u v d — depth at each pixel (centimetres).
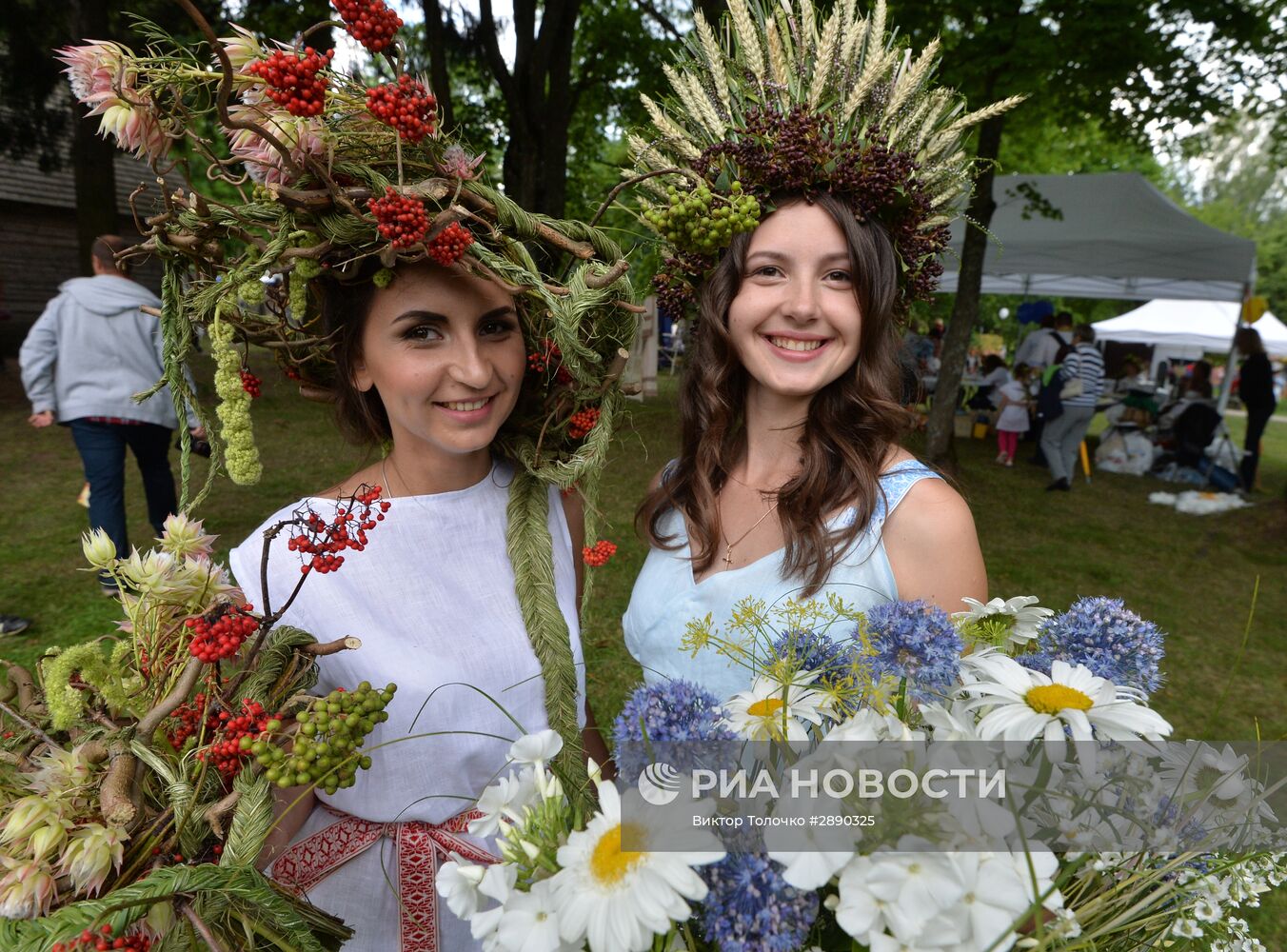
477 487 126
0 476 589
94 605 362
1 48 817
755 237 119
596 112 1134
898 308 136
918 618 76
